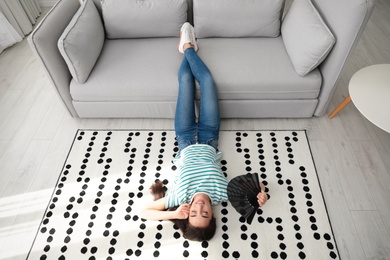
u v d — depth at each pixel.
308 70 1.60
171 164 1.71
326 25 1.54
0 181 1.65
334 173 1.64
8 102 2.09
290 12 1.79
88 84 1.68
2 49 2.53
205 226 1.30
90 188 1.61
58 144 1.83
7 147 1.81
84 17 1.72
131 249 1.39
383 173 1.63
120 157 1.75
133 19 1.82
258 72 1.67
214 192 1.44
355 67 2.24
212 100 1.62
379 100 1.53
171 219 1.37
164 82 1.68
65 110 2.00
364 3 1.29
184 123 1.63
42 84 2.22
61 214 1.51
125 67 1.74
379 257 1.34
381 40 2.51
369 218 1.46
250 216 1.39
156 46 1.88
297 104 1.76
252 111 1.83
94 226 1.47
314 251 1.36
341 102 1.95
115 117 1.91
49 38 1.54
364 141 1.78
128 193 1.59
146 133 1.86
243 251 1.38
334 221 1.45
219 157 1.62
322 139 1.80
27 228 1.47
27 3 2.76
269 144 1.78
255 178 1.48
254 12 1.78
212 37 1.93
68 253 1.38
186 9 1.85
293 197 1.54
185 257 1.37
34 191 1.60
